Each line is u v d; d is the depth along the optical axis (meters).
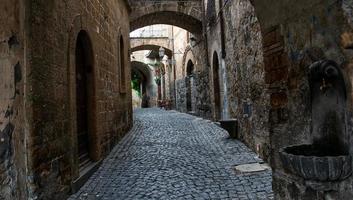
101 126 7.56
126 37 13.34
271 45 3.96
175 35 24.08
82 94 6.87
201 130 12.70
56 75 4.80
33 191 3.77
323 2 2.96
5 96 3.19
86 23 6.56
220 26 11.79
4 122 3.15
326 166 2.71
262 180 5.59
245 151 8.12
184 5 15.80
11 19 3.37
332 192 2.82
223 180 5.74
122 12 12.27
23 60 3.66
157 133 12.36
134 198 4.97
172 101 27.12
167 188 5.42
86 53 7.05
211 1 13.76
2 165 3.08
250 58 8.05
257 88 7.53
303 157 2.81
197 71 17.95
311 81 3.17
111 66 9.33
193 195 5.00
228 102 11.45
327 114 3.04
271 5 3.78
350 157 2.75
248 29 8.08
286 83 3.69
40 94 4.13
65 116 5.15
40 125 4.09
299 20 3.36
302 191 3.13
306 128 3.36
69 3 5.51
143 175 6.31
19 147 3.50
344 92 2.82
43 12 4.32
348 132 2.79
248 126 8.59
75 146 5.54
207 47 15.41
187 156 7.99
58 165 4.70
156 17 16.28
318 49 3.10
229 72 11.00
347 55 2.75
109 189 5.46
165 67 30.69
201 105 17.30
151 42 24.77
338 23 2.80
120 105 10.77
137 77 45.78
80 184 5.57
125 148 9.24
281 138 3.81
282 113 3.79
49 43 4.54
